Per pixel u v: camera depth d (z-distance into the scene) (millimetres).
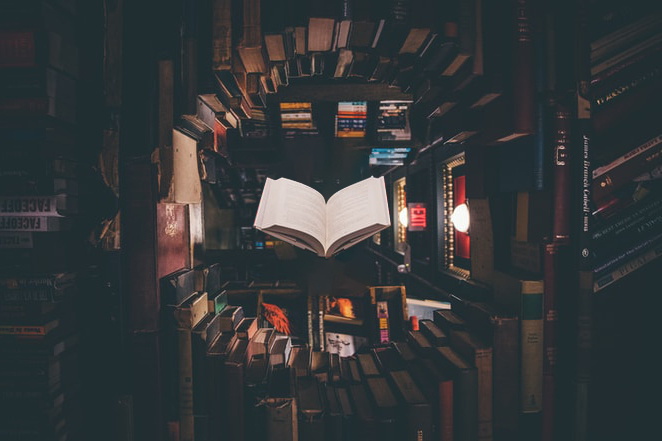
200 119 1088
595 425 1162
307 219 1141
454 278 2830
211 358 1062
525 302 1124
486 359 1113
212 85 1035
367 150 2449
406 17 967
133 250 1020
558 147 1088
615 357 1153
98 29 1031
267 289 2539
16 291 919
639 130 1137
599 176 1131
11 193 926
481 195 1409
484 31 1044
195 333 1062
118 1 1025
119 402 1022
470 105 1168
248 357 1206
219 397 1068
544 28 1092
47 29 878
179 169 1083
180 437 1069
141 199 1017
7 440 935
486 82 1048
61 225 958
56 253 946
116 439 1032
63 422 968
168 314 1068
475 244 1540
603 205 1143
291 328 2520
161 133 1025
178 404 1069
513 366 1120
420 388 1127
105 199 1044
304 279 2572
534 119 1072
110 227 1021
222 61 983
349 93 2004
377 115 2281
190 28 1013
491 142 1238
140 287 1021
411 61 1152
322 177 2414
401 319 2541
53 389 932
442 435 1095
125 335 1026
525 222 1174
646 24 1105
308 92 2002
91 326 1053
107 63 1029
